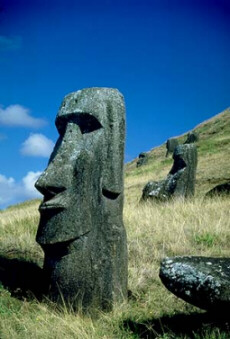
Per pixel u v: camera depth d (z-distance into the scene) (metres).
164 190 15.81
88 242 5.98
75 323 5.32
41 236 6.04
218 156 29.44
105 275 6.05
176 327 5.30
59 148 6.28
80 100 6.38
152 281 7.00
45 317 5.54
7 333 5.02
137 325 5.42
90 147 6.14
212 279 4.61
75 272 5.92
